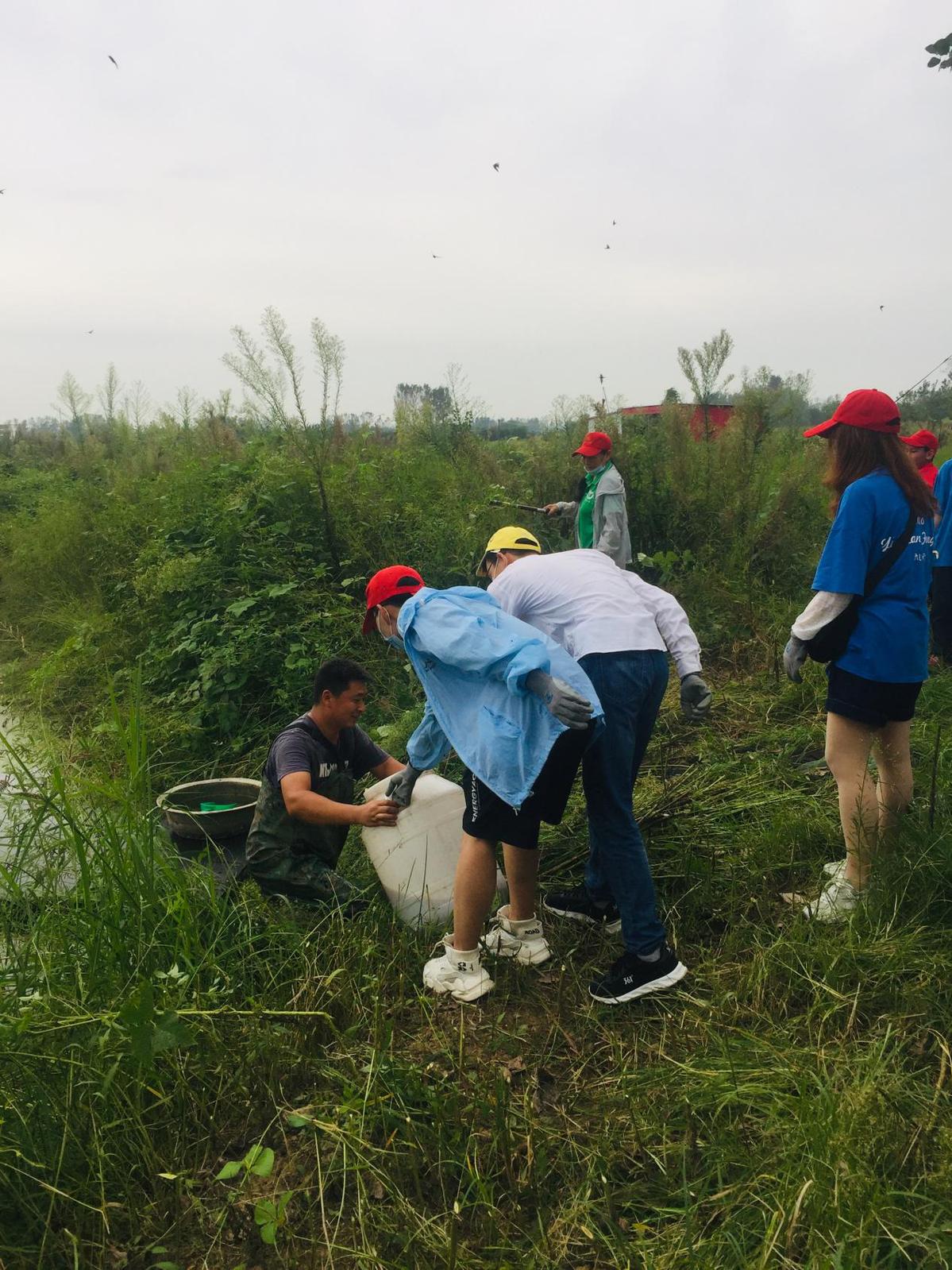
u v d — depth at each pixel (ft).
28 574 30.99
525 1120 8.27
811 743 16.40
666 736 17.35
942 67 15.60
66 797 9.98
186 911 9.93
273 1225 6.95
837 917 10.58
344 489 24.45
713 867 12.04
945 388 51.08
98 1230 7.32
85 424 48.62
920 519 10.36
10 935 9.62
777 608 23.98
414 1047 9.52
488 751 9.39
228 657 18.40
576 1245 7.14
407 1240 7.07
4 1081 7.90
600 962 10.89
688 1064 8.61
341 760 12.34
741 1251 6.63
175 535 24.25
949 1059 8.22
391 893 11.53
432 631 9.47
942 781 12.80
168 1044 7.88
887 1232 6.45
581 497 23.71
